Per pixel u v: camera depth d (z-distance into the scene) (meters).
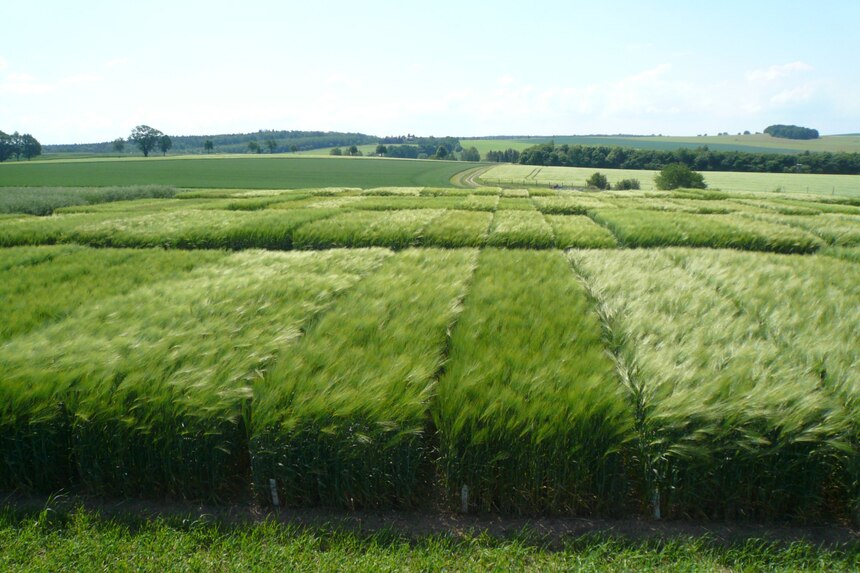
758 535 3.58
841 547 3.44
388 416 3.68
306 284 7.79
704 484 3.66
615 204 28.42
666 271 8.86
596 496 3.79
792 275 8.73
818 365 4.48
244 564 3.21
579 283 8.25
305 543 3.45
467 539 3.50
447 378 4.20
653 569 3.18
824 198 36.59
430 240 15.24
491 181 76.56
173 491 4.01
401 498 3.86
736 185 65.31
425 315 5.96
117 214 23.42
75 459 4.07
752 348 4.79
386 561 3.23
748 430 3.54
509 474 3.77
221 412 3.87
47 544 3.43
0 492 4.12
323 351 4.69
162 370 4.23
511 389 3.96
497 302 6.81
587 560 3.25
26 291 8.53
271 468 3.84
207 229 15.98
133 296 7.33
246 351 4.77
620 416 3.71
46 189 43.88
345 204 27.38
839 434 3.53
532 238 14.72
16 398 3.91
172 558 3.28
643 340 5.09
